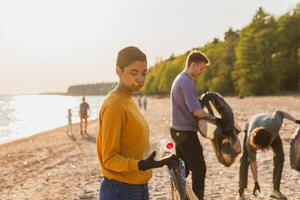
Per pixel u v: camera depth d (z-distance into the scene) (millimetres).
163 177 9672
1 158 16562
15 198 8805
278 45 85250
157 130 26000
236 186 8508
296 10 88625
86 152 16828
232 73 90250
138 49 2982
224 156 5609
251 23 87875
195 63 5484
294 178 8789
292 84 84812
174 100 5520
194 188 5480
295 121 6848
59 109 117125
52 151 18406
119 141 2951
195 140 5508
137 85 2994
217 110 5703
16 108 139625
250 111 35344
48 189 9539
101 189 3084
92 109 105250
